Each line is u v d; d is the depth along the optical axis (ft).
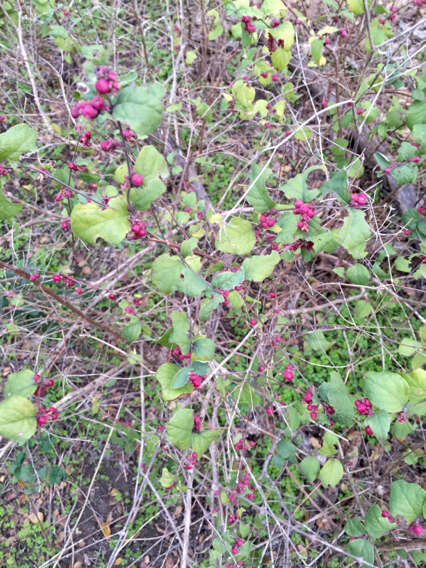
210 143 2.47
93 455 2.21
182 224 1.74
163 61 3.05
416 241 2.36
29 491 2.07
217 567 1.55
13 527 2.11
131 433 2.12
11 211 1.12
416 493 1.16
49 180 2.69
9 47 2.89
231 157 2.77
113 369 2.14
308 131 1.92
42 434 2.14
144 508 2.11
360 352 2.27
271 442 2.07
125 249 2.56
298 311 2.08
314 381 2.22
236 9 1.65
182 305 2.07
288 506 2.00
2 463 2.12
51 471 2.09
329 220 2.06
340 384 1.36
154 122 0.87
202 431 1.15
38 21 2.67
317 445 2.12
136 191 1.06
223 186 2.70
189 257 1.24
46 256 2.41
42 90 2.71
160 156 1.10
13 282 2.32
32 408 1.12
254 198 1.27
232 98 2.05
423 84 1.71
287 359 2.01
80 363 2.30
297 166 2.34
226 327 2.40
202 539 2.03
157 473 2.17
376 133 2.11
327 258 2.45
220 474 1.98
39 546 2.06
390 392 1.18
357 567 1.87
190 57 2.31
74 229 1.04
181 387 1.12
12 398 1.10
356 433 2.12
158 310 2.10
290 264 2.06
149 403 2.27
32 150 1.19
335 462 1.50
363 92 1.74
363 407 1.29
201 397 1.82
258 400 1.64
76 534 2.08
